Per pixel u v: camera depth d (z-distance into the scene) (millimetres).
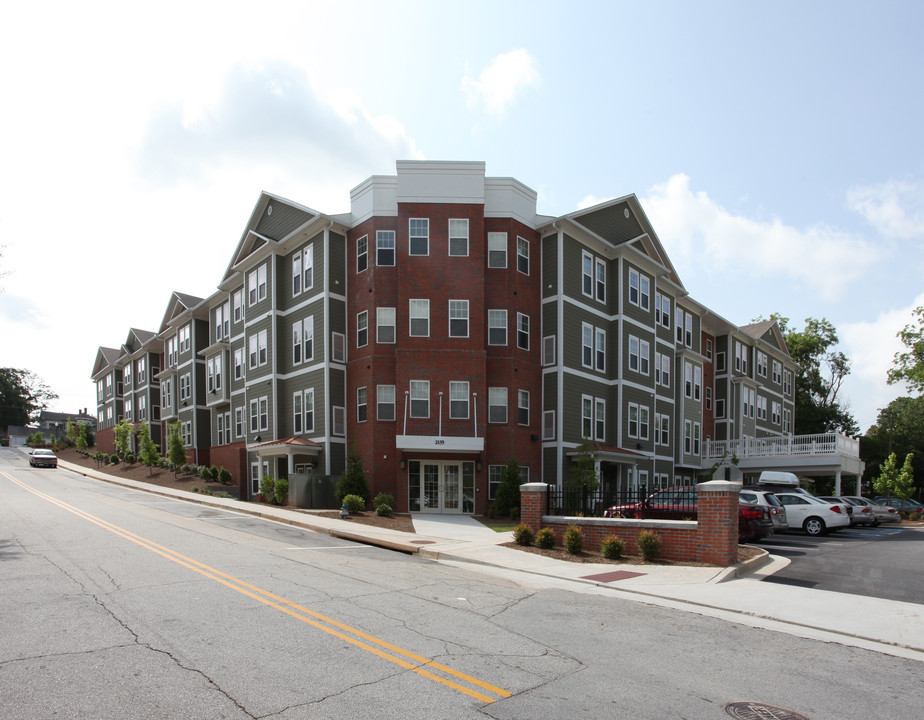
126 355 61500
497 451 26844
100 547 13102
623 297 32562
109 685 5719
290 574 11156
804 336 70625
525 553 14852
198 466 40156
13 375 111312
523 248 28984
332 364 28547
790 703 5895
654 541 13961
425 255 26969
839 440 37281
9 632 7223
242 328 36438
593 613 9289
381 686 5875
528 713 5398
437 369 26312
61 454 71562
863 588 11656
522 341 28391
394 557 14516
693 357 39906
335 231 29438
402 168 27406
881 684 6508
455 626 8133
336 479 25719
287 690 5707
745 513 17516
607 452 28734
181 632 7348
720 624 8891
